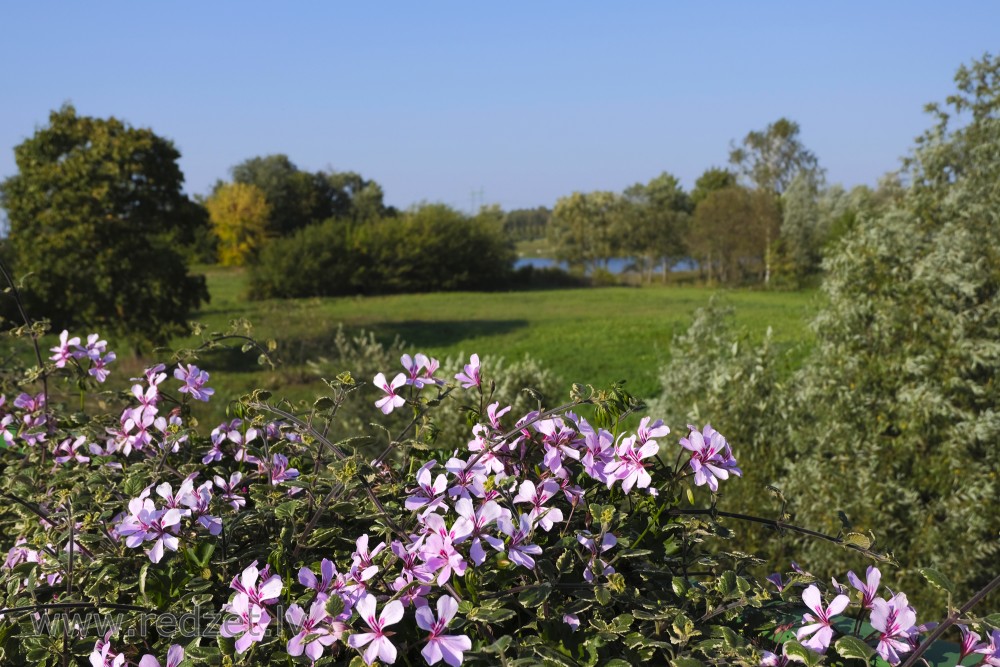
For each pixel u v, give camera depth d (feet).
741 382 15.43
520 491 5.17
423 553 4.56
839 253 15.56
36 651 4.72
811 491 14.23
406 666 4.42
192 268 175.32
